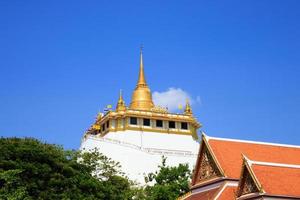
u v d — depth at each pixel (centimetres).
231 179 7050
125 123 14762
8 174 6775
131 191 8844
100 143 12862
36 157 7362
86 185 7606
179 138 15100
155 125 15038
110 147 12706
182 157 13038
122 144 12688
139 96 16388
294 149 7975
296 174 6275
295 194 5966
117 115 14762
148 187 9575
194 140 15425
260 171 6144
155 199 9112
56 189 7312
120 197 8162
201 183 7562
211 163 7456
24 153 7319
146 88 16662
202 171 7656
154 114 15000
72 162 7888
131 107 16300
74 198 7331
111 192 7938
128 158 12538
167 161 12825
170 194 9088
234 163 7281
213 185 7312
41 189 7200
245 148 7656
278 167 6288
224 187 7000
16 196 6669
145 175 12206
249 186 6194
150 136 14762
